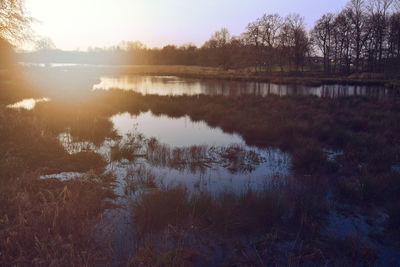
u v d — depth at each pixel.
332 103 16.05
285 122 11.16
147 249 3.40
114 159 7.10
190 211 4.43
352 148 8.34
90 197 4.71
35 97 18.48
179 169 6.64
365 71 51.56
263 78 43.44
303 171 6.67
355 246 3.69
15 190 4.69
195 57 106.75
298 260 3.46
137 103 16.42
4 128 8.08
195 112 14.11
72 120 10.72
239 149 8.15
